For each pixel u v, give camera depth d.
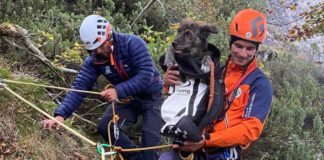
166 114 2.37
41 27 5.39
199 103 2.32
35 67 4.58
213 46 2.46
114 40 3.30
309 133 6.52
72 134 4.06
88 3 7.33
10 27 4.29
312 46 13.25
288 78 9.98
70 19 6.32
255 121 2.28
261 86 2.35
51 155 3.58
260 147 5.89
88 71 3.50
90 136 4.41
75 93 3.43
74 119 4.44
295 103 7.29
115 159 4.31
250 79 2.38
